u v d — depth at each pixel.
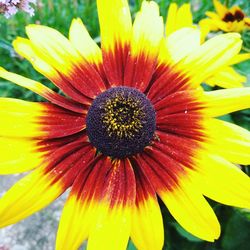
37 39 0.10
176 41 0.10
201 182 0.08
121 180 0.09
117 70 0.10
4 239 0.17
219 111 0.09
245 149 0.09
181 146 0.09
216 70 0.10
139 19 0.10
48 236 0.17
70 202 0.08
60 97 0.09
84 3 0.27
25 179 0.08
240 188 0.08
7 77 0.09
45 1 0.26
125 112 0.09
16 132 0.09
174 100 0.09
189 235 0.10
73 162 0.09
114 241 0.08
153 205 0.08
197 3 0.29
